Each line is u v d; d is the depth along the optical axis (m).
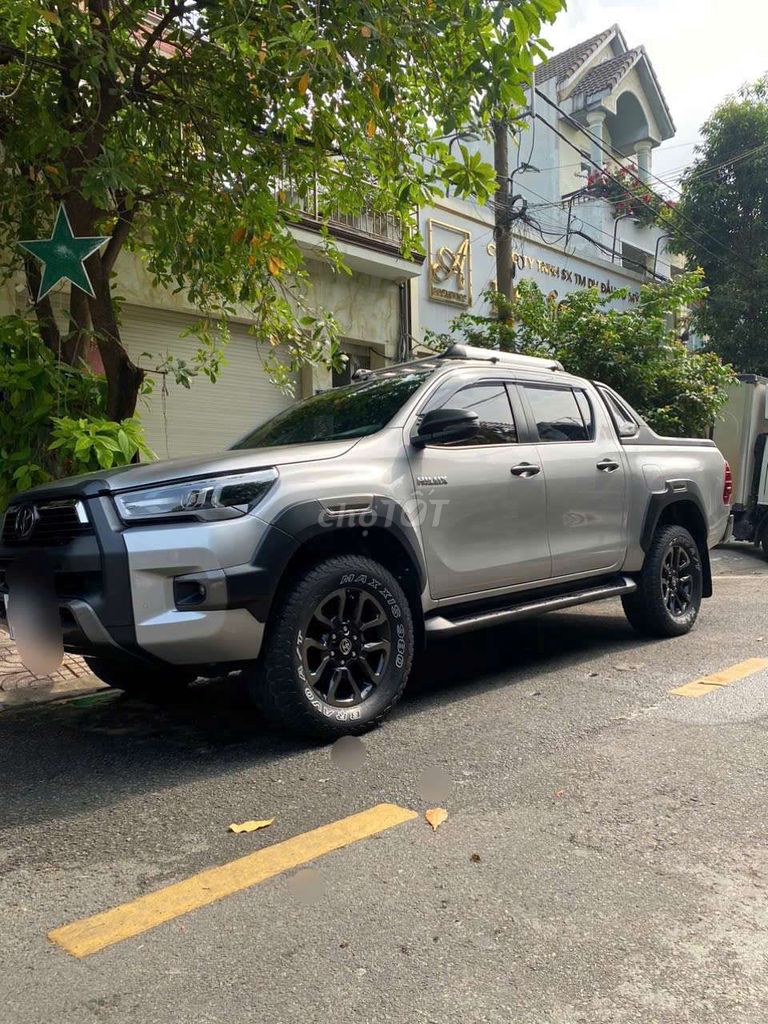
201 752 4.03
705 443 6.95
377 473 4.20
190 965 2.25
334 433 4.72
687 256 20.34
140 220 7.14
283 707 3.81
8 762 3.99
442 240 14.30
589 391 5.92
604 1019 1.98
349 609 4.08
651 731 4.09
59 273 5.20
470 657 5.88
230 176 6.32
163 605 3.51
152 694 5.14
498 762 3.72
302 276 7.75
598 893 2.57
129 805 3.39
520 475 4.95
